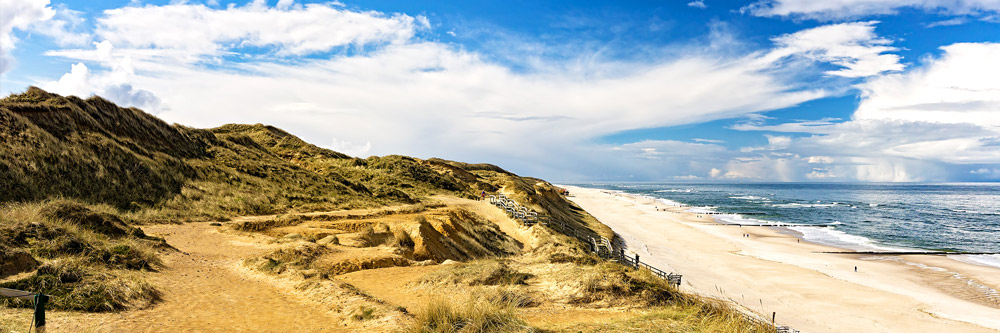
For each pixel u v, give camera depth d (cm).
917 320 2403
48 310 809
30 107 2931
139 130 3800
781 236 5669
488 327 777
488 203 5494
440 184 6581
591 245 4059
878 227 6762
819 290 2983
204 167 3703
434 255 2369
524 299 1148
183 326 848
